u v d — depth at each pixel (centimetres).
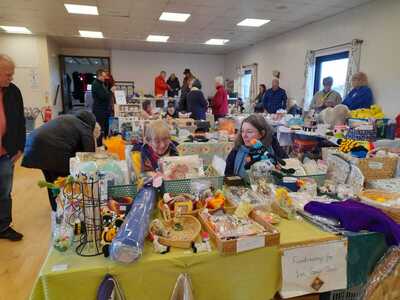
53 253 98
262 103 648
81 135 262
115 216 112
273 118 495
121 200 133
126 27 649
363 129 287
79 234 104
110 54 997
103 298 91
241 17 558
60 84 938
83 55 989
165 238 105
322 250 112
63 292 90
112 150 244
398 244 114
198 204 131
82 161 137
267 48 778
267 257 106
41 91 776
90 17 562
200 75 1088
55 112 846
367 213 121
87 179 106
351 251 117
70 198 107
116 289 92
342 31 517
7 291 189
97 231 103
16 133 233
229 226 111
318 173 173
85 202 104
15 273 206
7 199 246
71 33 721
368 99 438
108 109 559
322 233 117
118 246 91
